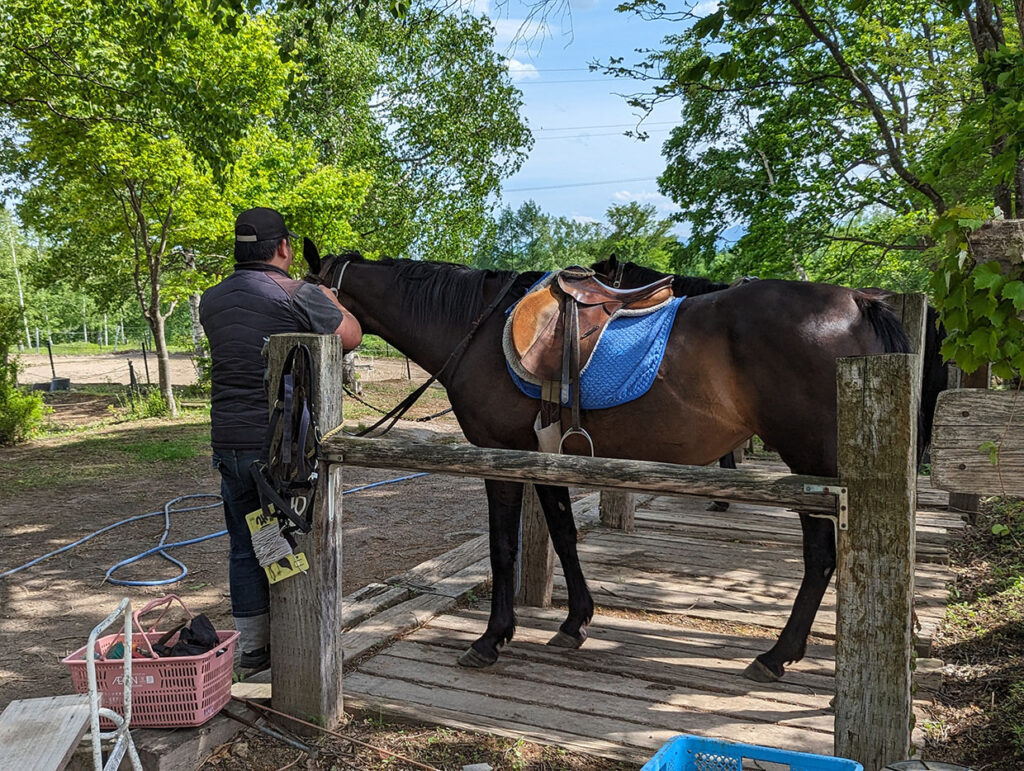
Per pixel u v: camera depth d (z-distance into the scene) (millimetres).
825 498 1944
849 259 12125
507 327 3041
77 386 22594
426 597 3939
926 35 10312
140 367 30031
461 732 2643
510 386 3064
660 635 3539
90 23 7855
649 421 2891
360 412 14141
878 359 1855
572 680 3039
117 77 8133
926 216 10352
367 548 5613
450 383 3229
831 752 2445
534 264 72875
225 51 10367
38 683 3393
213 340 2805
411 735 2650
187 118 7875
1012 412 1818
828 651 3338
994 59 3639
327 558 2633
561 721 2689
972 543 4973
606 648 3371
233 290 2812
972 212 1879
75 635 3988
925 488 6445
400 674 3094
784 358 2674
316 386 2576
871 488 1895
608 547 5004
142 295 14906
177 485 8094
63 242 18094
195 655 2453
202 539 5805
